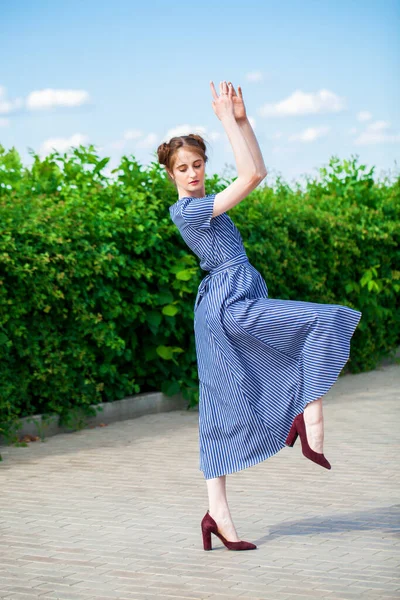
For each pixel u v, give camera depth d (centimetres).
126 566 473
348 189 1401
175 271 948
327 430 852
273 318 481
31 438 838
